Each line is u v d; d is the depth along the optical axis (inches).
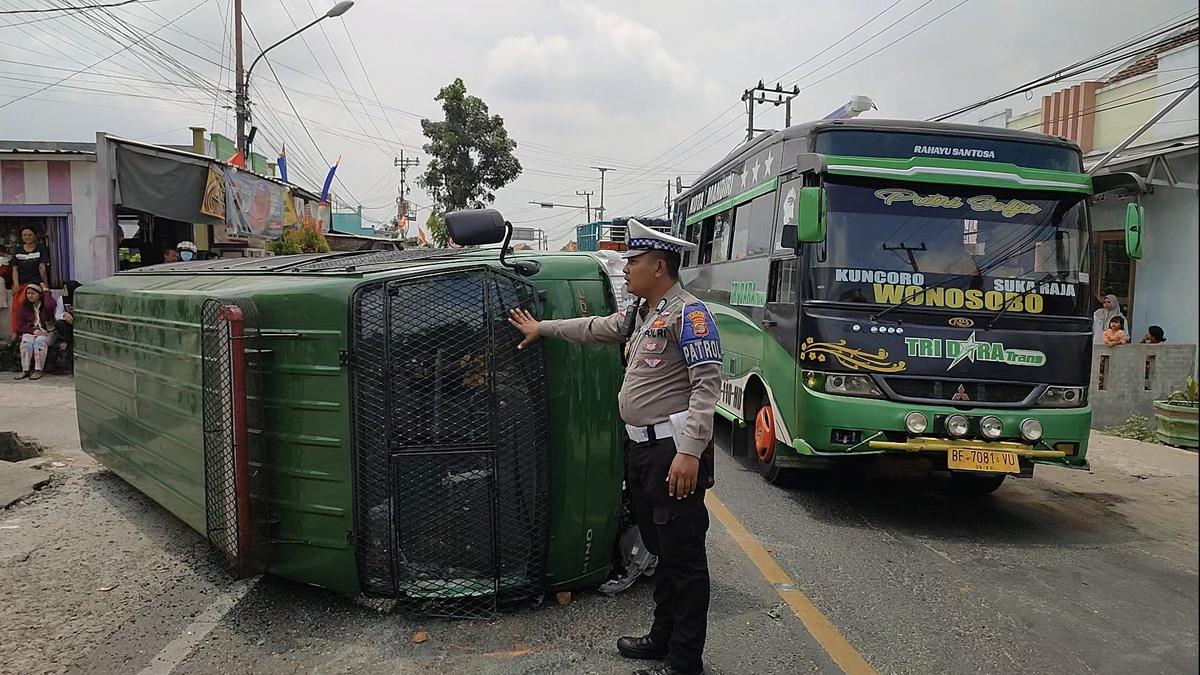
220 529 156.3
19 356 462.9
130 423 207.9
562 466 153.6
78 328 250.2
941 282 227.6
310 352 147.3
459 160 1129.4
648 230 131.3
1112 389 404.8
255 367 150.3
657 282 132.2
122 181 446.6
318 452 148.2
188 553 183.5
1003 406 219.8
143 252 550.3
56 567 175.0
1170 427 360.2
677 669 130.3
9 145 490.6
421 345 144.8
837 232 231.3
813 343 228.1
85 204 471.8
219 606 155.9
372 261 176.7
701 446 123.6
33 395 392.2
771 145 286.4
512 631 148.1
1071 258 233.3
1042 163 242.8
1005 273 229.9
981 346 221.5
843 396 222.5
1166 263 456.1
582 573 160.2
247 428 148.6
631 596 164.1
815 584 180.9
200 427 166.2
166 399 183.2
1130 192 244.1
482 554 149.7
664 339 130.5
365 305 144.1
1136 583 186.5
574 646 142.8
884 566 194.1
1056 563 199.8
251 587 164.6
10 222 478.0
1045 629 159.3
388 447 144.9
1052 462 221.3
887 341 221.6
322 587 156.2
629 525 172.9
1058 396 223.0
